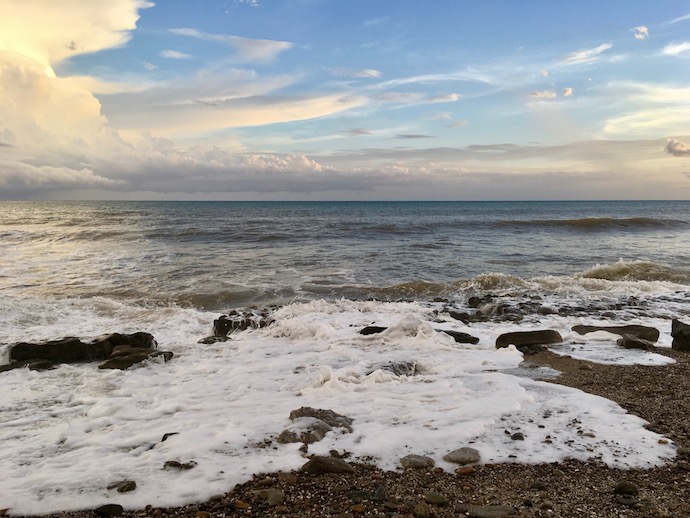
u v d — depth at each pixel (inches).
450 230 1467.8
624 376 289.9
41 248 1023.0
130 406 251.4
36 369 323.3
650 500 153.4
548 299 580.1
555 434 203.9
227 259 882.8
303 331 413.4
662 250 1055.6
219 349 373.7
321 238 1236.5
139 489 162.6
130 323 462.0
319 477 170.6
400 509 149.6
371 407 239.9
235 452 190.1
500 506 149.6
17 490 162.9
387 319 469.4
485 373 298.0
